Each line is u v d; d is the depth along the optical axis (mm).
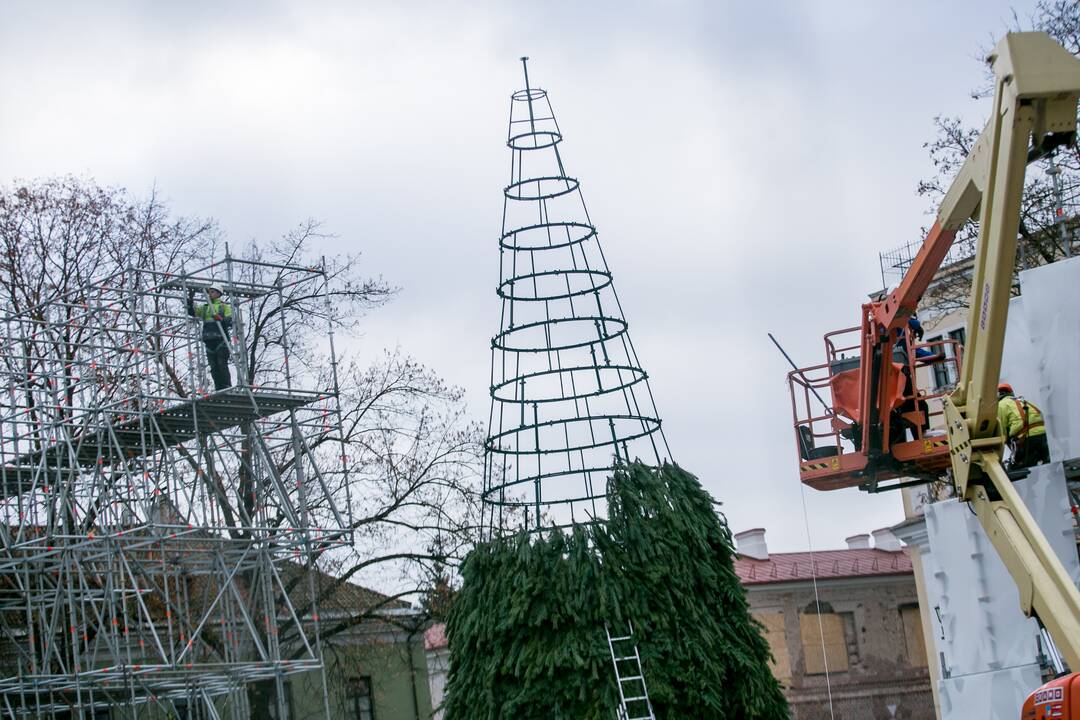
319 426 26531
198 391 24906
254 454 26281
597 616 12664
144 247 32906
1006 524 12742
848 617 47469
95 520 25016
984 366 12906
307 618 30391
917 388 19156
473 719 12984
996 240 12484
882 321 17922
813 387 20438
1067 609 11984
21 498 24266
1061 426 15352
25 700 25141
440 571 30766
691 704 12609
